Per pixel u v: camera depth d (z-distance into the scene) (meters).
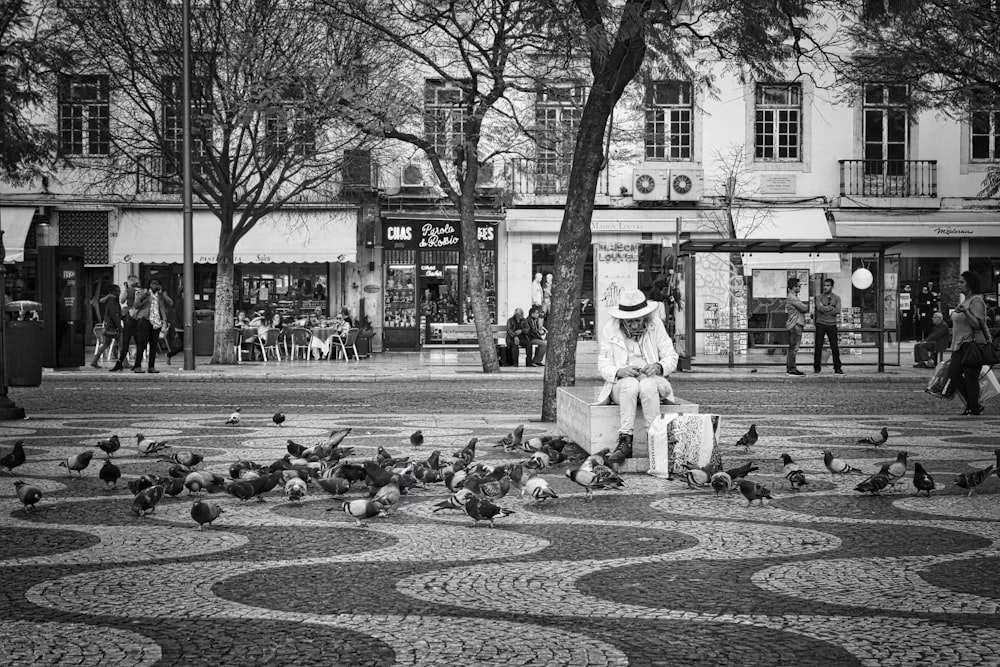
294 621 5.71
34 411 17.91
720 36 15.89
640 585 6.51
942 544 7.72
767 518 8.78
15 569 6.91
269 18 27.14
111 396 20.75
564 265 15.64
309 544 7.73
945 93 23.77
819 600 6.15
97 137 36.19
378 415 17.27
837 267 29.22
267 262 36.34
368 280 37.97
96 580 6.61
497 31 25.72
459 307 38.19
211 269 37.94
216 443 13.41
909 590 6.37
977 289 17.64
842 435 14.49
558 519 8.74
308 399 20.44
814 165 38.03
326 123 27.53
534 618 5.79
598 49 14.09
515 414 17.50
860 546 7.66
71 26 28.70
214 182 29.73
